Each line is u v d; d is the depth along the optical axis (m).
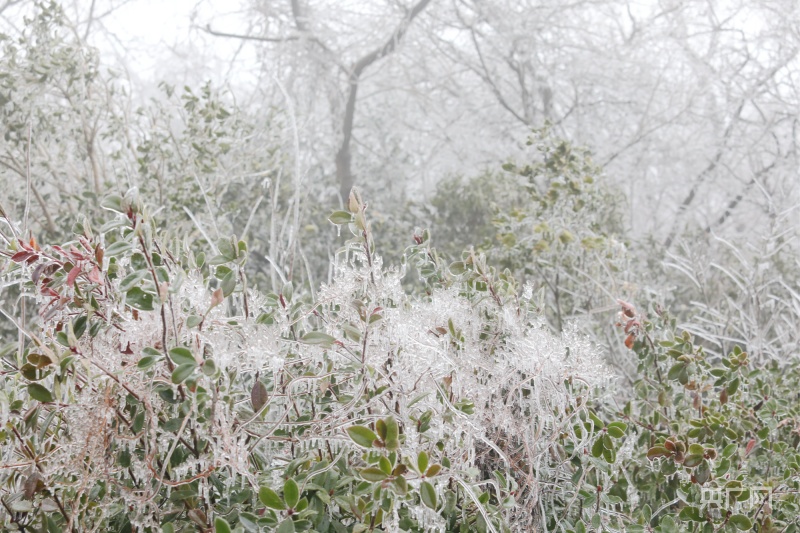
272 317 1.67
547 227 3.96
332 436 1.56
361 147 10.10
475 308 2.07
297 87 9.68
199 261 1.68
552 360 1.73
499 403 1.75
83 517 1.49
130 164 4.75
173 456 1.50
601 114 10.63
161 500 1.50
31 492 1.41
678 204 10.79
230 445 1.42
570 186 4.22
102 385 1.51
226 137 5.05
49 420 1.48
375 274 1.74
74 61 4.59
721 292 4.43
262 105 7.36
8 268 1.60
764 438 2.26
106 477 1.44
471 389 1.74
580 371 1.80
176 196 4.29
